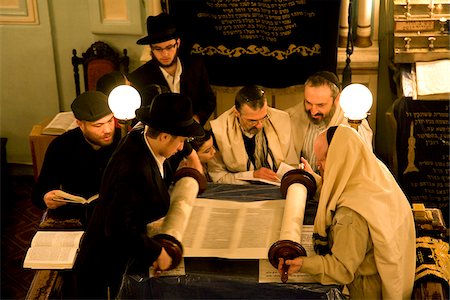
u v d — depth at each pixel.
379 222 3.37
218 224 3.60
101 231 3.57
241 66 5.55
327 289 3.32
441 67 5.25
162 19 4.79
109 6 5.94
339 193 3.46
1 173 6.06
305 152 4.62
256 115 4.32
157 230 3.52
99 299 3.78
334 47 5.38
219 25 5.42
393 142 5.36
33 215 5.92
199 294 3.40
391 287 3.47
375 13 5.53
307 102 4.46
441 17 5.24
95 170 4.31
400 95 5.30
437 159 5.31
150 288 3.43
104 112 4.14
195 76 5.06
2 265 5.33
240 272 3.37
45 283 4.02
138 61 6.15
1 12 6.03
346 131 3.51
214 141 4.55
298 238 3.41
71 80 6.30
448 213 5.43
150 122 3.39
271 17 5.33
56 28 6.09
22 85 6.29
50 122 5.60
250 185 3.98
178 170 3.90
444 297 3.59
